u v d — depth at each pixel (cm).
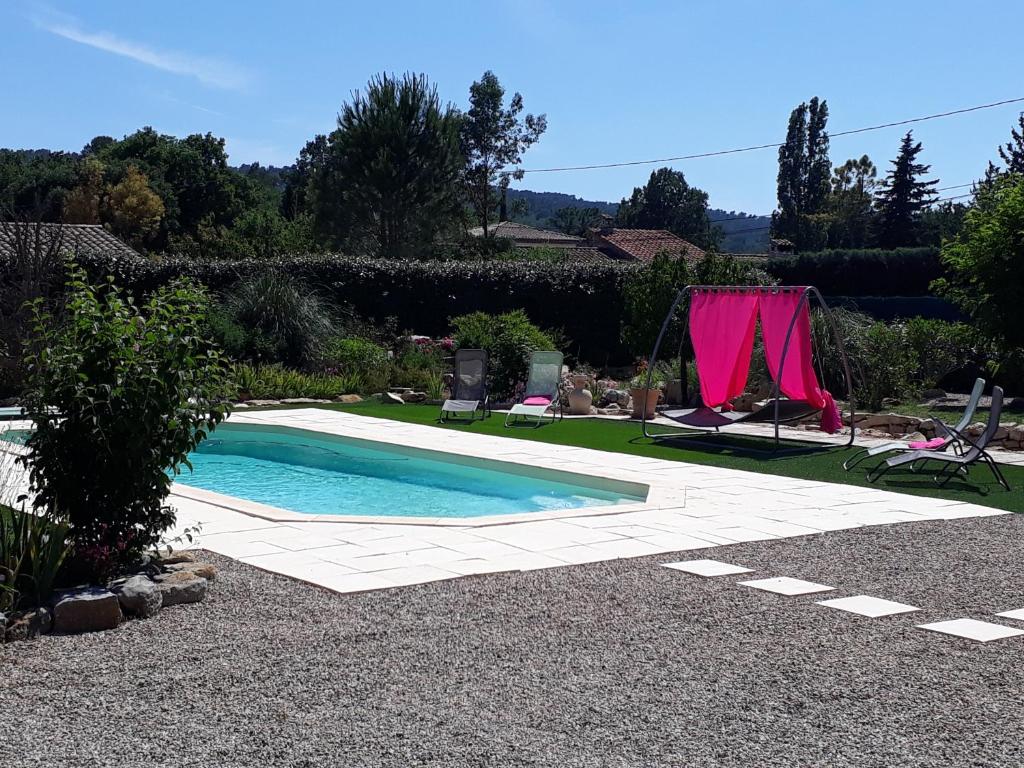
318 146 7962
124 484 611
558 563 698
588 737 400
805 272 3148
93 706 426
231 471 1252
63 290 2039
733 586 643
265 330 2112
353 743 390
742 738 400
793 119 7506
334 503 1052
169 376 611
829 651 512
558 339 2359
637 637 532
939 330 1995
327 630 538
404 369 2120
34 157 6253
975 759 382
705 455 1283
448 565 685
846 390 1841
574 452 1304
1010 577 675
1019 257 1702
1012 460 1220
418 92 3819
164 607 579
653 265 1895
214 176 6250
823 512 905
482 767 371
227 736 396
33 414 595
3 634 514
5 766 365
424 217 3825
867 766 375
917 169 5981
